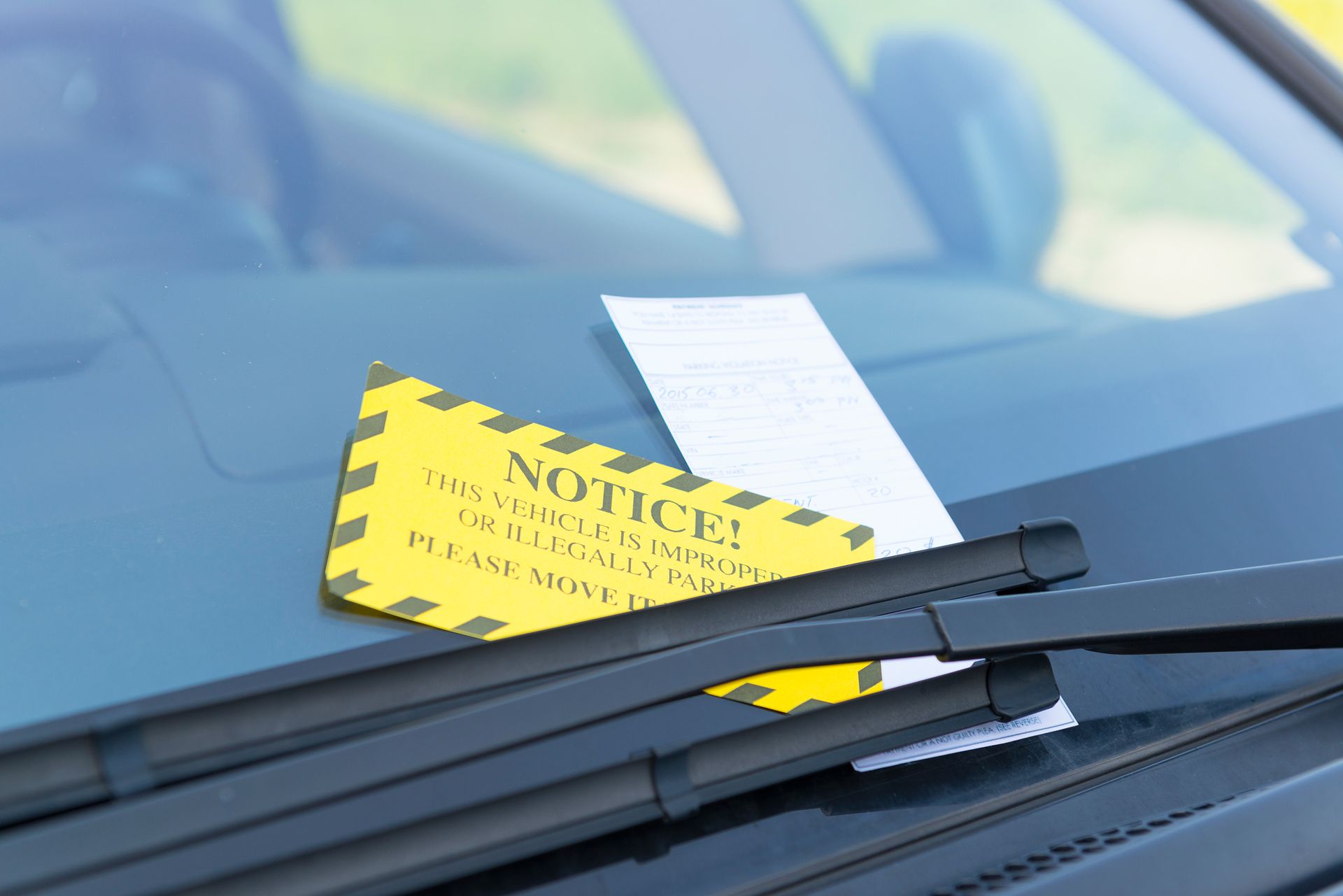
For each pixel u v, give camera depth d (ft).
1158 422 2.89
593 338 2.73
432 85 3.41
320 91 3.18
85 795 1.50
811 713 1.85
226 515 2.05
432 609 1.92
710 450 2.44
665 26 3.98
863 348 2.99
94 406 2.22
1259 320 3.37
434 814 1.58
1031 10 4.23
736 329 2.91
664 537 2.16
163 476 2.11
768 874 1.69
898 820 1.81
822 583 2.03
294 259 2.75
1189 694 2.17
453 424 2.17
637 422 2.47
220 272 2.62
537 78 3.60
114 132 2.83
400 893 1.53
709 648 1.76
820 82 4.00
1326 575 2.17
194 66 3.00
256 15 3.15
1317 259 3.63
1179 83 4.01
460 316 2.71
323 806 1.53
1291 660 2.28
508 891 1.60
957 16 4.22
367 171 3.07
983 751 1.97
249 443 2.22
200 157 2.87
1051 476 2.65
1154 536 2.55
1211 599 2.09
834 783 1.85
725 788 1.73
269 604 1.90
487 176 3.28
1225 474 2.77
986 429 2.75
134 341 2.38
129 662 1.78
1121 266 3.55
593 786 1.67
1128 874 1.59
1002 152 3.90
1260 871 1.61
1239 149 3.87
